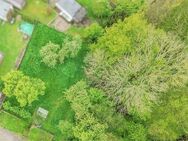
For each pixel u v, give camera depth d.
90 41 81.50
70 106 81.12
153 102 77.38
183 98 76.62
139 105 76.25
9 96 77.69
